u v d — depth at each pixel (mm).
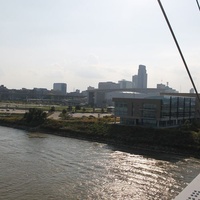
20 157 45656
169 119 69062
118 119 85250
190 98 79062
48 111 117188
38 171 37969
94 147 56812
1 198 28141
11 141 60406
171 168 41531
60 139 65500
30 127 82250
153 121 67812
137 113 69500
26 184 32562
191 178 36469
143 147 57125
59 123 78438
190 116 79312
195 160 47281
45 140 63250
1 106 150375
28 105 170500
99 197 29422
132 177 36594
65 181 34250
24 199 28141
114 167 41375
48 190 30938
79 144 59688
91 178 35750
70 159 45500
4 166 39875
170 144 55281
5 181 33375
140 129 63875
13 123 88375
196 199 9094
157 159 47406
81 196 29562
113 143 61750
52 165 41344
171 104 69875
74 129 72625
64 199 28578
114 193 30719
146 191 31469
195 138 55156
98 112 123688
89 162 44000
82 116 96125
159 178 36312
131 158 47719
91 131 69375
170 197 29719
